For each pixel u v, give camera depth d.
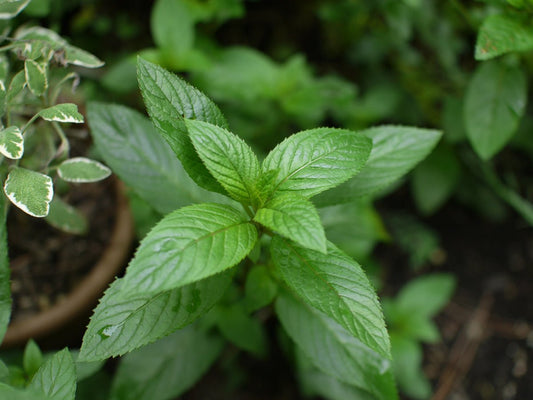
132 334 0.30
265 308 0.51
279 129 0.55
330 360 0.35
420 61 0.61
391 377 0.35
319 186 0.30
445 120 0.54
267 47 0.66
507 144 0.60
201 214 0.28
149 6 0.61
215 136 0.29
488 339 0.58
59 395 0.30
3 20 0.38
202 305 0.31
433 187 0.57
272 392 0.53
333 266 0.30
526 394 0.55
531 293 0.60
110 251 0.42
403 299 0.51
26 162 0.38
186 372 0.40
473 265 0.62
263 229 0.31
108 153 0.36
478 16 0.47
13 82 0.34
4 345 0.40
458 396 0.55
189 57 0.46
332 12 0.58
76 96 0.45
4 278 0.32
